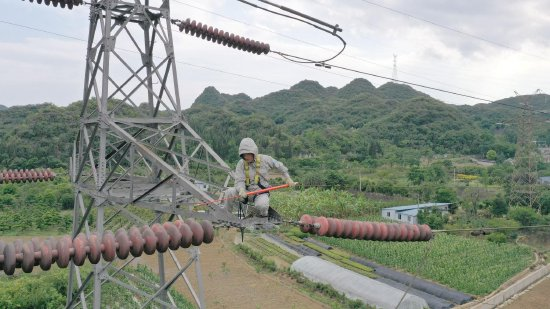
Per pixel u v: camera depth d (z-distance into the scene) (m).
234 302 33.09
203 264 42.09
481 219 68.50
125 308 28.98
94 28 18.55
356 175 107.00
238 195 11.02
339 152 139.50
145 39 20.19
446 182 107.94
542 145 180.00
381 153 148.00
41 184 71.19
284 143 130.38
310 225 10.30
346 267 43.00
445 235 57.38
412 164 132.50
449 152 166.88
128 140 14.98
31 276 36.62
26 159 80.19
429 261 44.56
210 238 10.47
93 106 65.00
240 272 40.03
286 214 63.59
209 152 17.19
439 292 36.25
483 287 37.84
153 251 9.81
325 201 67.12
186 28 19.52
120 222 44.94
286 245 50.47
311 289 36.16
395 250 47.31
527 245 56.34
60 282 31.52
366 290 33.75
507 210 73.94
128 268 37.69
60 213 62.59
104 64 16.77
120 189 17.59
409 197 87.19
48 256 8.63
